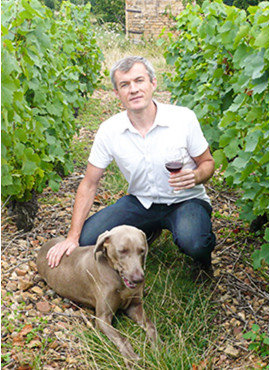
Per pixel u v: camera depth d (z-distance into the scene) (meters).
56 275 3.49
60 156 4.58
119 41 14.91
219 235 4.36
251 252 4.09
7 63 3.36
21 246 4.05
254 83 3.45
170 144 3.46
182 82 6.21
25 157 3.73
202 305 3.33
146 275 3.69
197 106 5.16
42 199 4.88
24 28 3.76
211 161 3.64
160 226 3.79
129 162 3.53
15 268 3.75
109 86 10.28
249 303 3.49
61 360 2.93
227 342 3.15
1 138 3.62
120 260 2.99
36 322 3.21
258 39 3.20
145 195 3.63
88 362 2.91
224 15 4.80
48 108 4.53
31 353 2.95
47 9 4.48
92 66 8.11
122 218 3.63
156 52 13.79
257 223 4.27
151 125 3.50
